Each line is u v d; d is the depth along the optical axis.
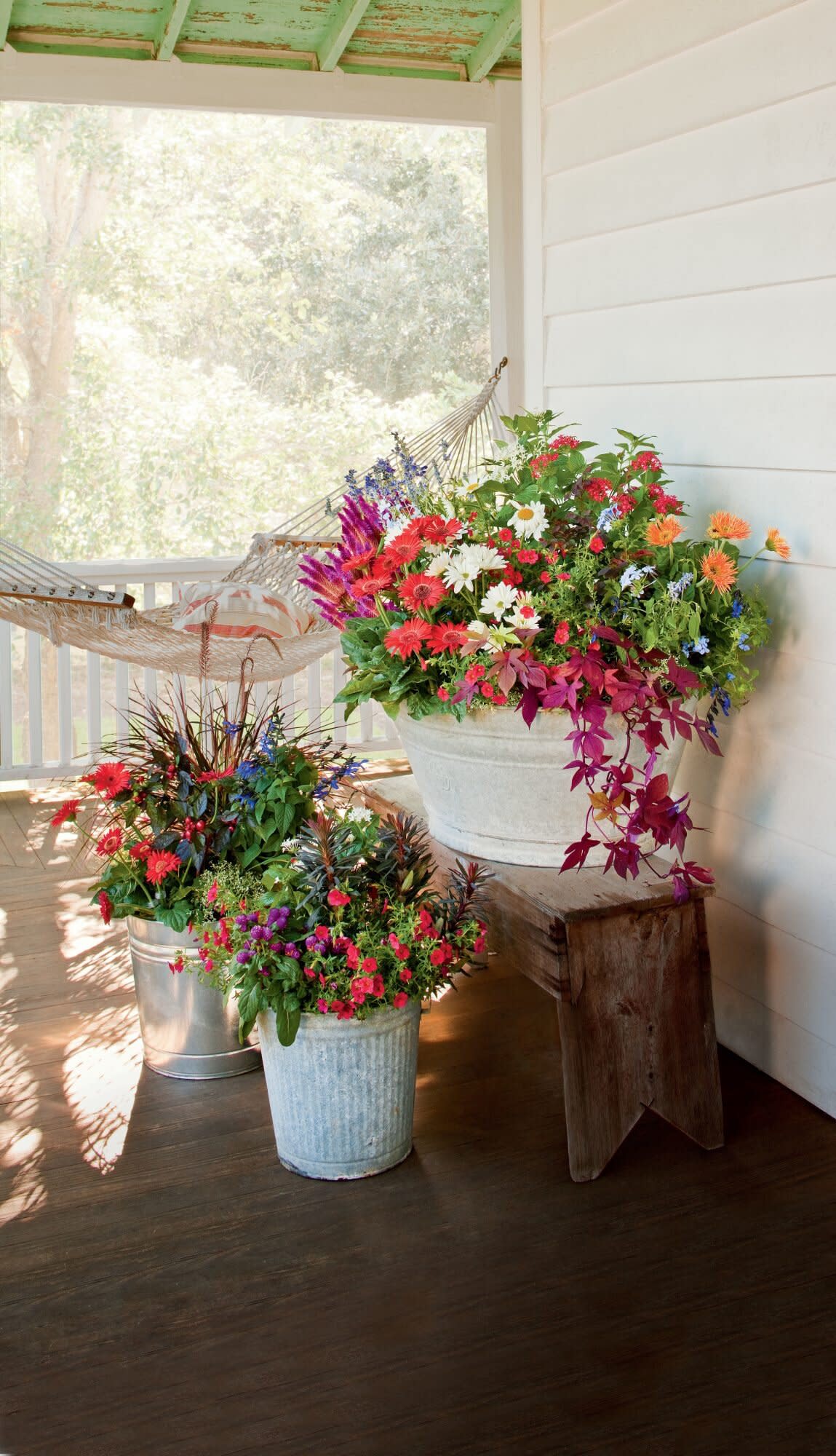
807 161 2.19
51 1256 1.97
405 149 10.20
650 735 2.09
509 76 4.61
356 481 2.62
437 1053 2.63
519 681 2.12
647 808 2.06
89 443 9.64
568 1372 1.71
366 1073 2.11
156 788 2.49
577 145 2.82
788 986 2.45
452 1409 1.65
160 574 4.67
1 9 3.96
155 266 9.61
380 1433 1.61
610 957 2.15
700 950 2.23
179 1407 1.66
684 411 2.59
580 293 2.88
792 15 2.19
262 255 9.95
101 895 2.45
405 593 2.13
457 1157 2.24
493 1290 1.88
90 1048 2.67
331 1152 2.15
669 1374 1.70
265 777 2.46
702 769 2.65
